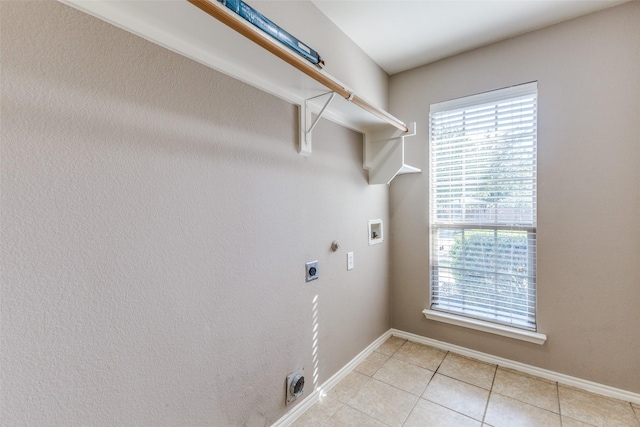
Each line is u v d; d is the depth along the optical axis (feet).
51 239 2.44
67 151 2.51
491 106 6.68
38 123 2.36
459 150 7.15
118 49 2.80
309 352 5.35
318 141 5.48
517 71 6.28
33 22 2.32
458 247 7.27
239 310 4.07
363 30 6.05
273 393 4.61
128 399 2.95
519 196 6.41
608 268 5.50
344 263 6.32
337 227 6.07
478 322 6.84
